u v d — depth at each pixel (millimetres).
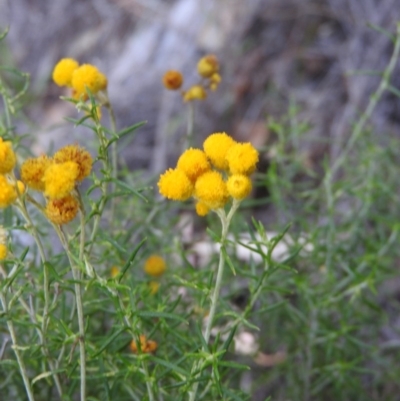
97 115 332
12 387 405
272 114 727
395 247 515
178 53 780
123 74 787
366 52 711
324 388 489
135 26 836
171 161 715
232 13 781
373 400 465
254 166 315
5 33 410
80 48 854
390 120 688
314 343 446
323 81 741
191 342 360
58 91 818
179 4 818
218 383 320
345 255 471
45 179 299
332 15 761
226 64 754
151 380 333
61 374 372
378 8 716
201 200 315
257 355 467
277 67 754
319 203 540
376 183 477
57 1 884
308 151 677
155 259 421
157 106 751
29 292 356
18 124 767
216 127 727
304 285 448
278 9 771
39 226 453
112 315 398
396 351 521
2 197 296
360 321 481
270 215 653
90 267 310
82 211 308
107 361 366
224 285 475
